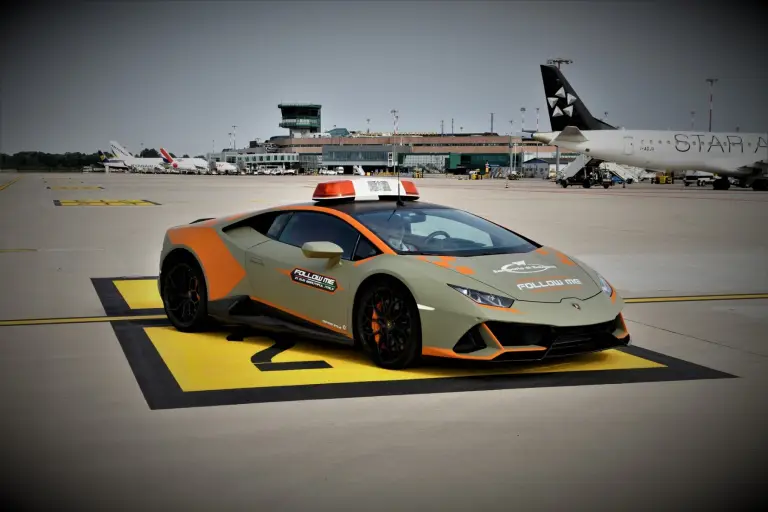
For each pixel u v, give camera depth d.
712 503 2.85
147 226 16.69
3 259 10.70
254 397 4.19
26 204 25.72
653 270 10.02
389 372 4.74
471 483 3.01
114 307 7.08
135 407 3.99
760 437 3.58
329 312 5.14
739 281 9.06
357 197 5.72
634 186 61.25
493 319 4.49
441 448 3.41
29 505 2.78
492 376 4.66
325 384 4.46
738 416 3.90
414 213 5.54
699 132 49.44
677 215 21.30
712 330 6.22
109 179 75.56
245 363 4.96
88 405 4.02
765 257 11.45
